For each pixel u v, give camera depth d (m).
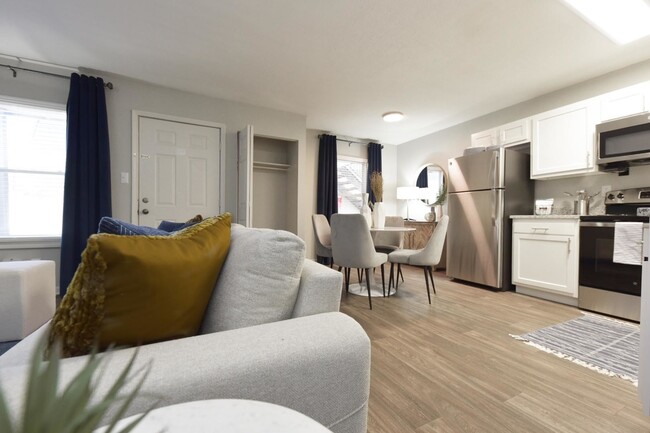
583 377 1.59
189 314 0.73
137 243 0.64
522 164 3.49
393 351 1.88
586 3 2.01
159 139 3.44
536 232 3.09
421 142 5.39
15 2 2.05
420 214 5.44
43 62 2.89
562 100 3.33
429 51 2.63
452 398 1.41
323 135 5.11
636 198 2.69
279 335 0.67
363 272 3.99
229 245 0.93
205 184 3.70
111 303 0.60
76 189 2.96
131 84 3.29
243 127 3.91
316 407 0.66
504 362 1.74
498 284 3.34
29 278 1.46
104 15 2.19
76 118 2.95
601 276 2.60
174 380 0.52
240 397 0.56
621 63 2.78
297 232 4.39
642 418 1.27
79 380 0.26
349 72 3.04
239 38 2.47
